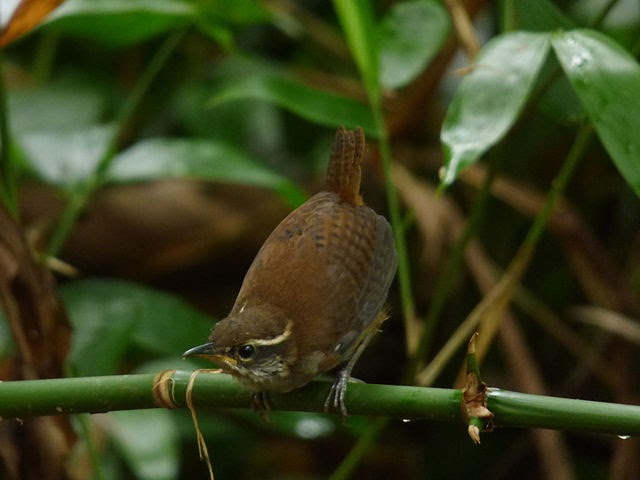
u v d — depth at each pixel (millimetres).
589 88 5863
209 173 8609
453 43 9945
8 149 7215
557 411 5023
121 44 9531
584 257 10008
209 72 12648
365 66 7410
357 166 6867
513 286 7680
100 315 8570
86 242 11930
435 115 12289
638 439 9156
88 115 11469
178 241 12305
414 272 12109
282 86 7977
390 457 12391
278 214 12414
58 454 7148
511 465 11078
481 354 7590
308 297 6137
